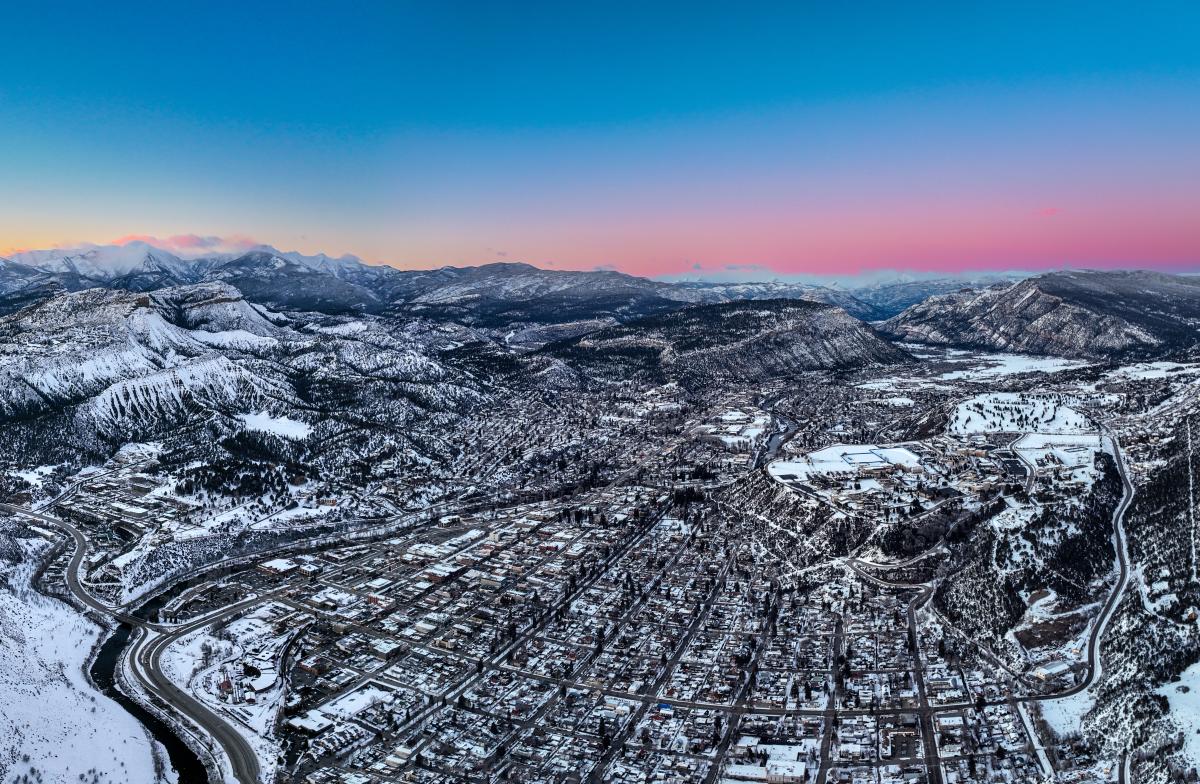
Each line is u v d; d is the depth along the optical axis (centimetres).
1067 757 19800
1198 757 17875
